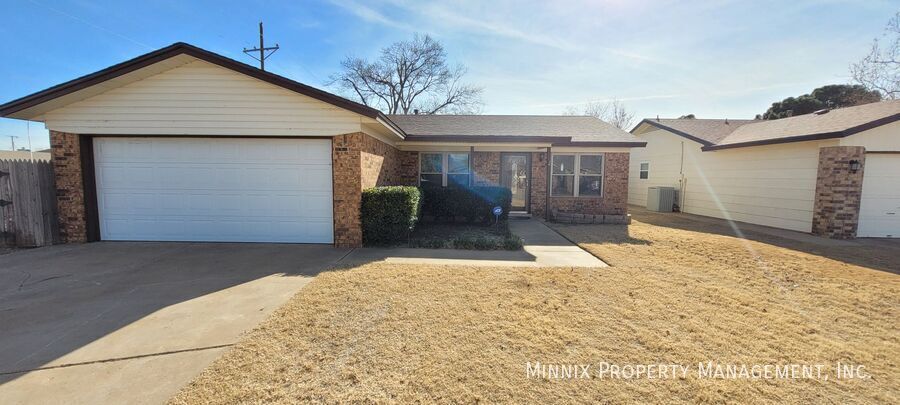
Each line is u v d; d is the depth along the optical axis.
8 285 4.67
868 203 8.83
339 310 3.78
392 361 2.78
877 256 6.67
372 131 7.82
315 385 2.47
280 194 7.23
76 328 3.39
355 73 30.28
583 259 6.21
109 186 7.29
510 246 7.04
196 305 3.96
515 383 2.51
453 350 2.95
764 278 5.14
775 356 2.92
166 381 2.52
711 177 13.08
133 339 3.16
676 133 14.70
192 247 6.90
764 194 10.84
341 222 7.00
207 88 6.82
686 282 4.89
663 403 2.31
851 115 9.91
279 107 6.84
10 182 6.70
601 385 2.50
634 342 3.13
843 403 2.33
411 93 31.02
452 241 7.22
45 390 2.42
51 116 6.98
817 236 8.95
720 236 8.73
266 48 16.08
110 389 2.43
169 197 7.29
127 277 5.02
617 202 11.88
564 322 3.52
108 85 6.73
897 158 8.80
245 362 2.76
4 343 3.09
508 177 11.70
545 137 10.34
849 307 4.05
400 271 5.26
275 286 4.62
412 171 11.37
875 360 2.88
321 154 7.09
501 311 3.78
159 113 6.88
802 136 9.24
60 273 5.20
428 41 29.98
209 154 7.19
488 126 12.21
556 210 11.94
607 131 12.27
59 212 7.16
